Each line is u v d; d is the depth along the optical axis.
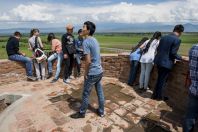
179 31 4.63
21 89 5.78
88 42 3.64
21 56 6.42
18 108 4.52
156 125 3.96
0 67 6.08
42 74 6.70
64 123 3.93
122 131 3.74
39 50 6.48
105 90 5.68
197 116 3.60
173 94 5.04
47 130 3.70
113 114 4.33
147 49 5.45
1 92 5.52
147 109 4.59
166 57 4.68
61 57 6.48
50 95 5.29
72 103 4.81
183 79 4.66
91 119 4.09
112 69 6.77
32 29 6.51
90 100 4.96
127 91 5.63
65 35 6.09
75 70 6.90
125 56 6.47
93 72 3.78
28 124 3.88
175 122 4.09
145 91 5.64
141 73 5.65
